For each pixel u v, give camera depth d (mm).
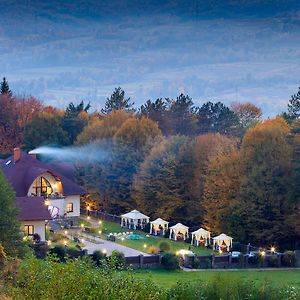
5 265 41188
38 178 130375
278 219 109250
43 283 35062
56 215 130625
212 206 117562
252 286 54844
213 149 127375
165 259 89750
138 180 132750
